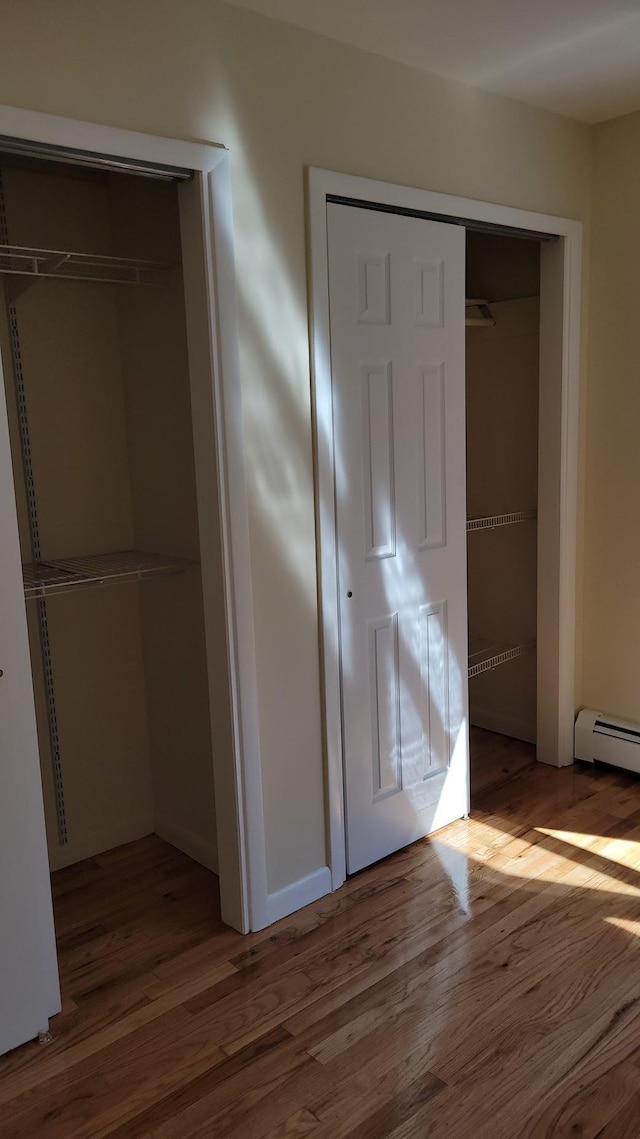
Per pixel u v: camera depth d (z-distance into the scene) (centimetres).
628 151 298
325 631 244
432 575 278
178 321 246
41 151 180
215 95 203
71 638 275
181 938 241
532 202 289
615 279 308
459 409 279
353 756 261
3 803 191
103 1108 183
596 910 245
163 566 250
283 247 221
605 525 327
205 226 204
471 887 259
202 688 265
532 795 320
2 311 249
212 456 215
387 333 252
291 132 219
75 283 263
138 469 276
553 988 213
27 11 172
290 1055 195
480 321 335
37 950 202
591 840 285
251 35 208
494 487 361
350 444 246
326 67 224
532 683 364
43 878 201
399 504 264
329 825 256
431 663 283
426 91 250
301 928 243
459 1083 184
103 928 247
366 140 236
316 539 240
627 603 325
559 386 313
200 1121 178
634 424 311
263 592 230
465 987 214
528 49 235
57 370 262
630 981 214
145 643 289
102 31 183
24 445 257
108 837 292
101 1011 212
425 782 287
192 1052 197
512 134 278
